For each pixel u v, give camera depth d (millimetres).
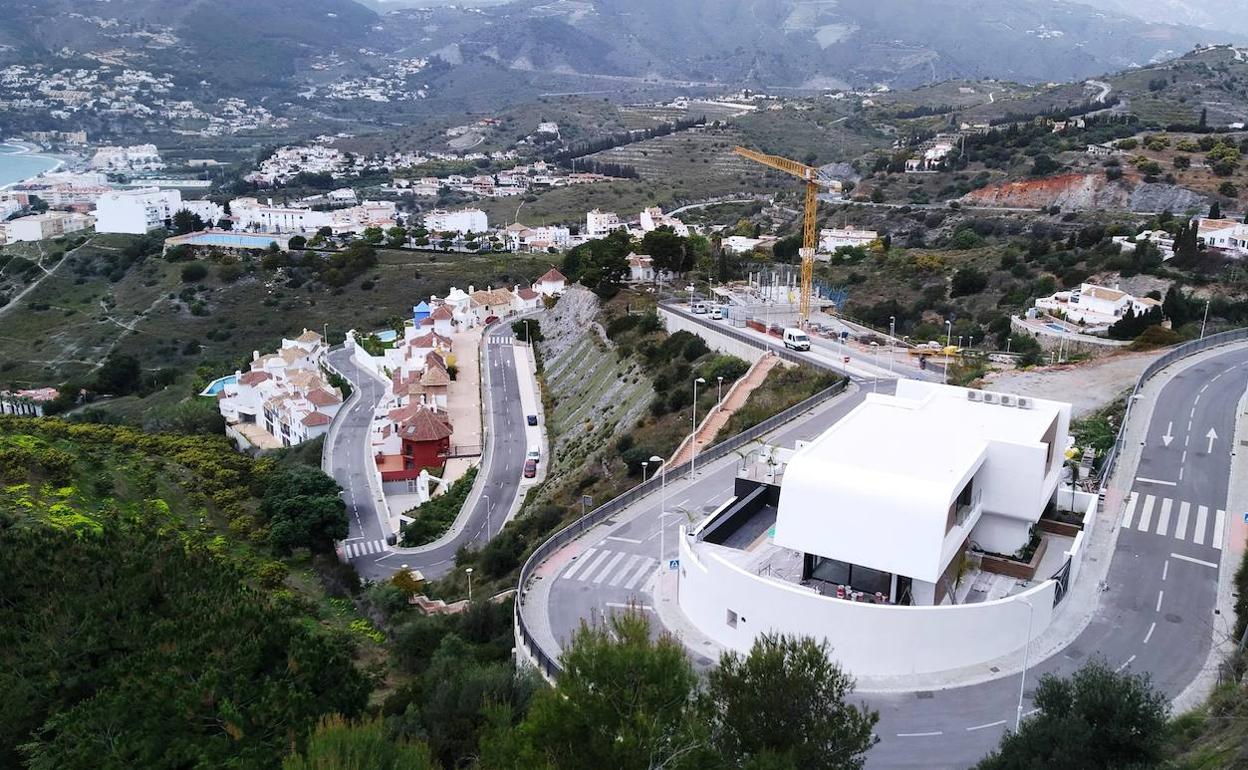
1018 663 46344
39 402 152625
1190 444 72625
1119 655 46812
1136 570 55094
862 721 31688
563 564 60938
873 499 46688
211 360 178500
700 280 159500
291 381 138375
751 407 91438
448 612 64062
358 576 78500
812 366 97312
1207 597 52250
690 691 31984
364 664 56594
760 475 62406
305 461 114688
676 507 69562
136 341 185625
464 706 40000
